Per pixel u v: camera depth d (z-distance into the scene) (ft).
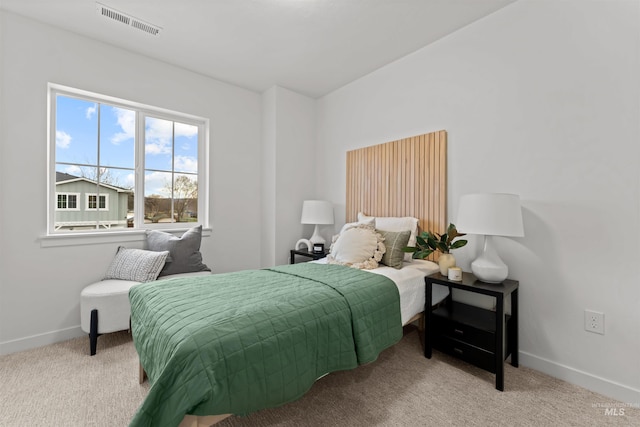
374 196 9.41
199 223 9.89
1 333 6.39
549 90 5.82
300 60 8.74
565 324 5.61
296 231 11.03
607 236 5.16
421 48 8.11
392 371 5.82
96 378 5.48
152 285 5.29
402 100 8.62
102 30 7.25
